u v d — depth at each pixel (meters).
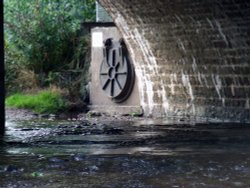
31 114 21.38
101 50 21.95
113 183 9.05
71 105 22.19
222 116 17.80
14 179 9.39
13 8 25.53
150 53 19.95
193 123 17.77
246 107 17.00
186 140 13.86
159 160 10.98
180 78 19.11
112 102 21.62
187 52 18.45
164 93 19.88
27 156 11.58
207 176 9.52
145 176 9.55
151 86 20.34
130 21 20.03
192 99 18.86
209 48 17.58
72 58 24.62
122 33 20.95
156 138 14.34
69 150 12.41
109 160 11.01
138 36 20.11
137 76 20.97
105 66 21.69
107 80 21.66
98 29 21.98
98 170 10.07
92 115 21.11
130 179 9.34
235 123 17.19
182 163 10.64
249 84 16.70
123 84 21.12
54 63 24.73
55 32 24.75
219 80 17.66
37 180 9.30
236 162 10.70
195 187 8.77
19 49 25.03
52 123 18.39
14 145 13.29
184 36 18.25
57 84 23.86
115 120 19.38
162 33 19.03
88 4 25.31
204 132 15.38
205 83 18.19
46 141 13.94
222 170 9.98
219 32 16.89
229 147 12.60
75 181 9.21
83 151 12.23
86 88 22.56
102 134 15.32
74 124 18.05
